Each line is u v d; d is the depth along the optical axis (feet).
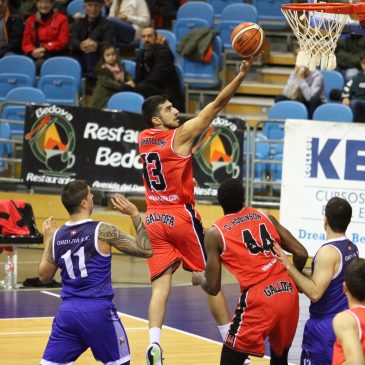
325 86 103.30
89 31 109.81
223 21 114.83
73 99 104.53
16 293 77.30
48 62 107.34
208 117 52.31
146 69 103.14
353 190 83.15
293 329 45.52
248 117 109.19
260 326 44.52
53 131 92.63
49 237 45.83
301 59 55.72
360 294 34.30
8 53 114.01
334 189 83.51
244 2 122.31
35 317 68.74
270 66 116.98
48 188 96.94
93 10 109.09
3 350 59.06
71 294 44.78
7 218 78.43
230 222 45.75
